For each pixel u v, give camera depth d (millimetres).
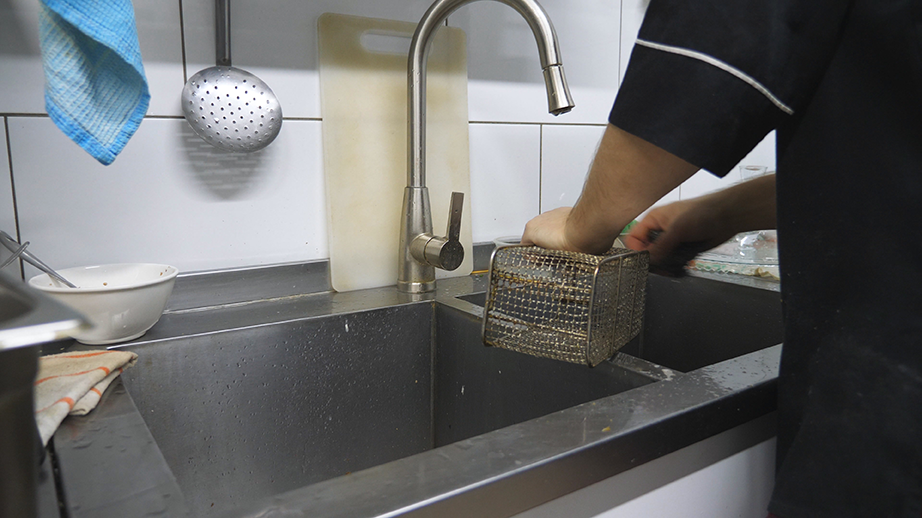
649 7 453
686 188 1317
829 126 441
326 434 802
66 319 227
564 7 1103
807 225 468
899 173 416
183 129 786
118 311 621
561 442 426
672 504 500
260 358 743
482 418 810
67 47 547
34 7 695
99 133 584
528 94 1082
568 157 1151
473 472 381
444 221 1001
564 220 647
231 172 827
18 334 213
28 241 706
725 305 900
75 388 490
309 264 893
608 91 1186
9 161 698
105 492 376
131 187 766
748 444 564
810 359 474
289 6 839
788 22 408
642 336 1022
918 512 420
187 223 807
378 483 367
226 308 821
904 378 422
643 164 477
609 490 452
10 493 265
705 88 422
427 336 882
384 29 909
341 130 889
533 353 648
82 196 740
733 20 414
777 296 834
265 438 755
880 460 431
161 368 679
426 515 346
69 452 432
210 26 787
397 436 868
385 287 954
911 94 402
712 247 751
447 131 988
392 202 946
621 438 441
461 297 904
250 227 852
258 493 754
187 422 701
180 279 799
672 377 583
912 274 419
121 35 556
